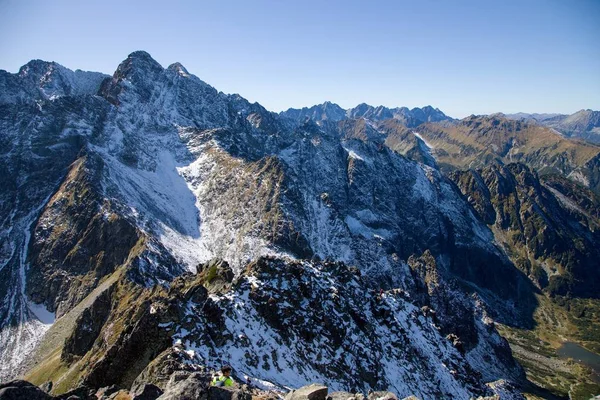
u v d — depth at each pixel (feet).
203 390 85.61
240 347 179.11
